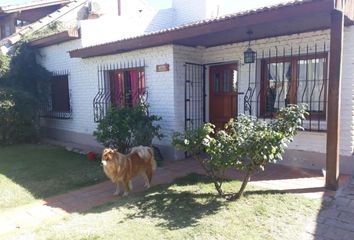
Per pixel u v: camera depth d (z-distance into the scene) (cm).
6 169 663
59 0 1295
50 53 1054
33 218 419
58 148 892
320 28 570
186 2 1114
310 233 347
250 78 679
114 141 680
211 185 512
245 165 416
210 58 750
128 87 825
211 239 336
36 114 1029
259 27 558
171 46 693
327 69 580
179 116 718
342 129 559
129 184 502
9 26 1295
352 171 552
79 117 973
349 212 397
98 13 1170
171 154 716
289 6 462
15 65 1038
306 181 522
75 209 444
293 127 418
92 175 606
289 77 637
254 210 402
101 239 343
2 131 945
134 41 712
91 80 911
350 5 495
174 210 414
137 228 366
